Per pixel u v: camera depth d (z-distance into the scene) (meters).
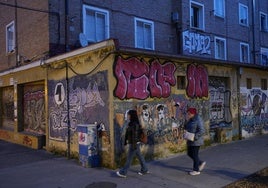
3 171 9.30
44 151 12.41
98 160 9.53
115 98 9.23
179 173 8.59
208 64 12.72
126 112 9.48
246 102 15.20
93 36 13.91
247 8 23.69
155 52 9.73
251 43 23.95
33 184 7.86
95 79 9.77
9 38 16.23
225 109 14.27
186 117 11.50
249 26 23.80
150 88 10.23
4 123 16.86
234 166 9.29
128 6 15.34
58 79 11.59
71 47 12.92
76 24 13.18
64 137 11.31
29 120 14.50
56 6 12.64
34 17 13.49
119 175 8.26
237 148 12.18
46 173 8.88
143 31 16.16
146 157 10.05
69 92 10.99
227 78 14.25
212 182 7.78
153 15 16.59
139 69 9.90
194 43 18.41
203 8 19.36
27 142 13.71
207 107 12.55
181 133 11.30
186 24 17.86
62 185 7.70
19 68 13.95
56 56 11.25
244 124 14.97
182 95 11.41
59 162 10.30
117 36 14.75
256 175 8.30
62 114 11.40
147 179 8.06
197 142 8.34
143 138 8.45
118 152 9.21
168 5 17.56
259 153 11.12
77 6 13.26
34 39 13.47
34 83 13.88
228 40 21.50
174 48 17.62
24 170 9.35
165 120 10.70
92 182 7.88
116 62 9.28
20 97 14.83
